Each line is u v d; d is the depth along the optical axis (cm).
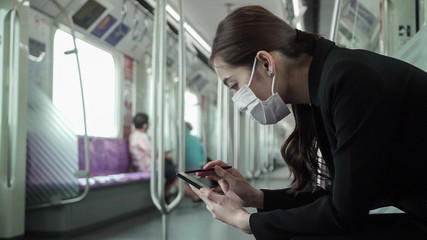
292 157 147
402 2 303
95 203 457
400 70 103
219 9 502
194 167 800
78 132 552
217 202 128
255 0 485
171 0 410
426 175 102
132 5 600
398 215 123
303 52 119
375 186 98
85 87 589
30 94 425
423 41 233
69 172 406
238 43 118
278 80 118
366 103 97
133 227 456
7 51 389
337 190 101
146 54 745
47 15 484
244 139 1146
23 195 388
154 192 285
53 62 498
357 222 103
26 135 398
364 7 420
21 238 383
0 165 377
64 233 400
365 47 473
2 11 388
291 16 567
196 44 641
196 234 407
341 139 100
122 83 679
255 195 144
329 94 104
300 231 108
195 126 1063
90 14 547
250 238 385
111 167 611
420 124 99
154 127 292
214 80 1155
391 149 99
